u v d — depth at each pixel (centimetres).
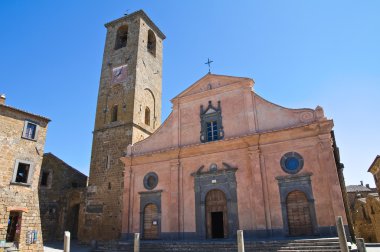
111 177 3117
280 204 2064
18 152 2491
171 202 2452
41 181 3438
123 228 2602
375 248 2019
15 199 2366
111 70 3794
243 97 2480
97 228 2980
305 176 2033
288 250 1695
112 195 3023
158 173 2631
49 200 3444
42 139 2716
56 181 3578
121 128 3316
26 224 2383
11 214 2364
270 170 2169
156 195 2569
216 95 2619
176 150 2561
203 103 2659
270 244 1775
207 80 2719
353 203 5375
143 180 2683
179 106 2778
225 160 2366
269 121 2317
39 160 2644
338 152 2555
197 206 2364
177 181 2491
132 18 4009
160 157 2661
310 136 2108
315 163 2039
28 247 2339
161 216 2475
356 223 4731
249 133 2336
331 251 1596
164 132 2777
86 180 3978
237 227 2155
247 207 2166
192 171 2480
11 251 2214
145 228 2539
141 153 2816
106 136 3378
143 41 3903
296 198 2050
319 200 1953
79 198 3375
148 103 3741
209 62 2767
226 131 2458
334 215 1858
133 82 3516
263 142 2250
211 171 2373
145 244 2111
